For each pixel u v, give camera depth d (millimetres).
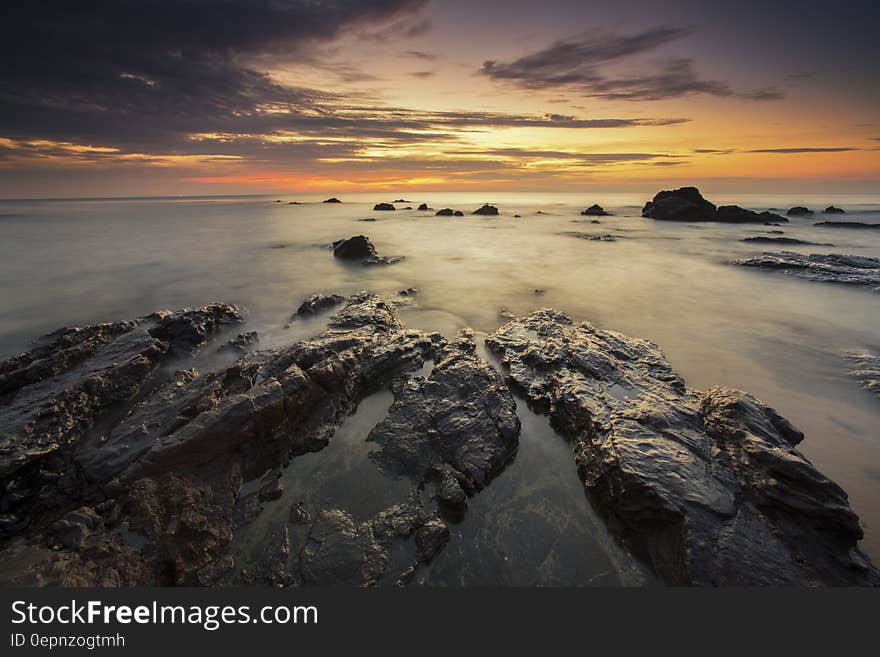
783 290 25672
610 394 11789
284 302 23422
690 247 41938
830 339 17812
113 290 26141
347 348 14227
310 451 10789
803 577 7117
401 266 33281
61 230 59844
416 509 8883
